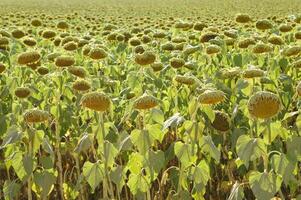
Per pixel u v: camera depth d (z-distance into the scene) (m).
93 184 3.87
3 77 6.40
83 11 38.44
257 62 6.66
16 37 8.39
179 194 4.06
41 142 4.04
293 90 5.51
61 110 5.02
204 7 45.22
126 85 6.18
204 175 3.95
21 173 4.11
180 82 4.99
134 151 4.50
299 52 5.93
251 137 3.77
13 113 4.80
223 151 4.82
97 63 6.91
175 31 10.09
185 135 3.99
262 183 3.38
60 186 4.99
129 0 65.62
